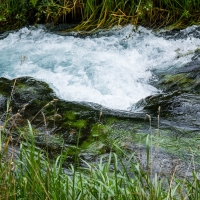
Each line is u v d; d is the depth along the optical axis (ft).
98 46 30.22
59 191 12.23
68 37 32.09
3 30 34.32
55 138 19.11
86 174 16.31
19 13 34.96
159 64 27.61
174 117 20.90
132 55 28.84
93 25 33.19
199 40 30.14
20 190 12.22
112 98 23.80
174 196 13.16
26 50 30.14
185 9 32.35
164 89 24.54
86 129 19.67
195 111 21.26
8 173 12.50
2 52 30.04
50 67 27.22
